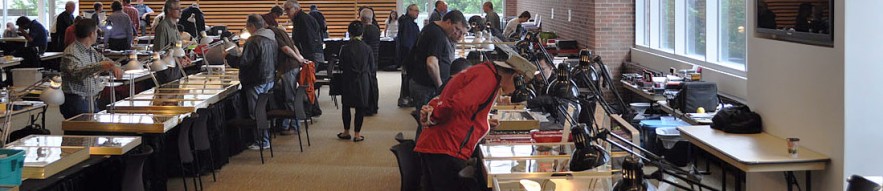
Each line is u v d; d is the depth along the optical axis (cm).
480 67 511
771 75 545
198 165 704
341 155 857
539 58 645
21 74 853
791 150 486
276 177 755
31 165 466
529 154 473
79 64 717
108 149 522
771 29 538
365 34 1445
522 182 418
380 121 1080
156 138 634
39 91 823
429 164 515
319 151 878
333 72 1229
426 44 771
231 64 990
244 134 873
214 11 2073
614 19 1134
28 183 461
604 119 426
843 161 467
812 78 495
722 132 560
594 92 455
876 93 463
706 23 891
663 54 1022
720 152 506
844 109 463
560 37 1423
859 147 467
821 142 489
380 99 1295
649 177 304
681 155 711
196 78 925
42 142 535
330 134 984
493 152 480
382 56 1725
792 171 495
